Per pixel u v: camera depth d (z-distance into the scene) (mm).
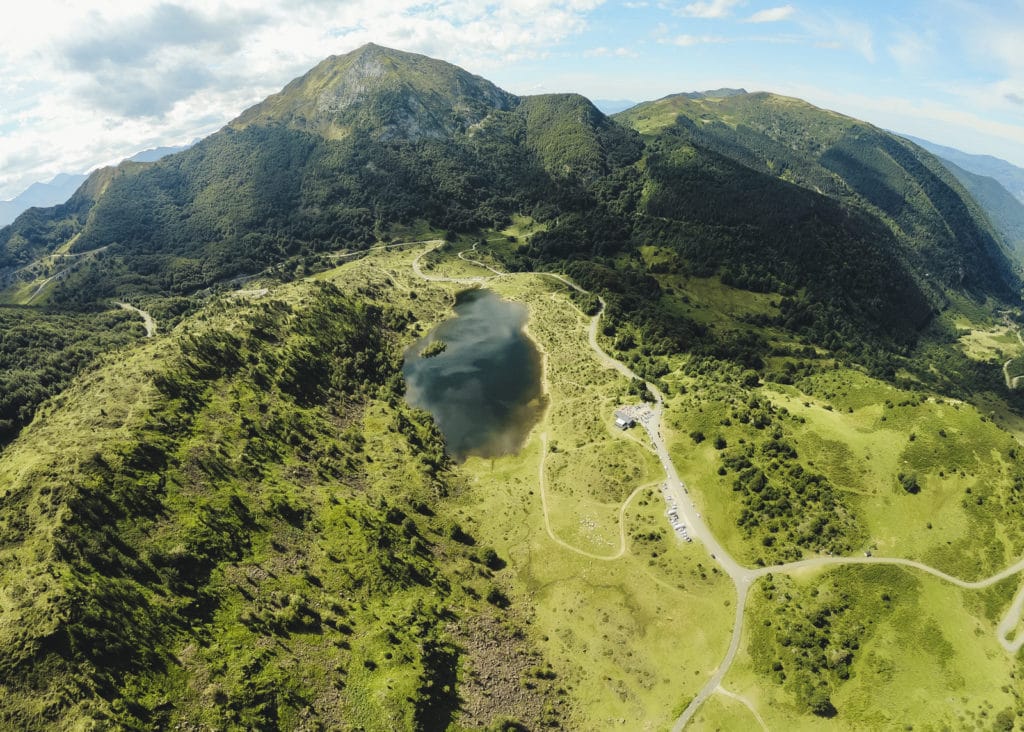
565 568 125125
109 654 81562
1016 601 109688
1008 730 90000
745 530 128750
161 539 103125
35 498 101562
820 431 145875
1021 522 119500
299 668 90812
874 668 101125
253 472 129000
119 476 109688
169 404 138125
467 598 116312
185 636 89375
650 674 103625
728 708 97562
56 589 84562
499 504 144375
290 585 105062
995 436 134500
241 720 81625
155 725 77312
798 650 104250
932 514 124688
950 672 99625
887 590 113000
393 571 114375
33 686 75438
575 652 107875
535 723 94938
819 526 124562
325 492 133000
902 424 144375
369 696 89312
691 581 119438
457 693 95562
